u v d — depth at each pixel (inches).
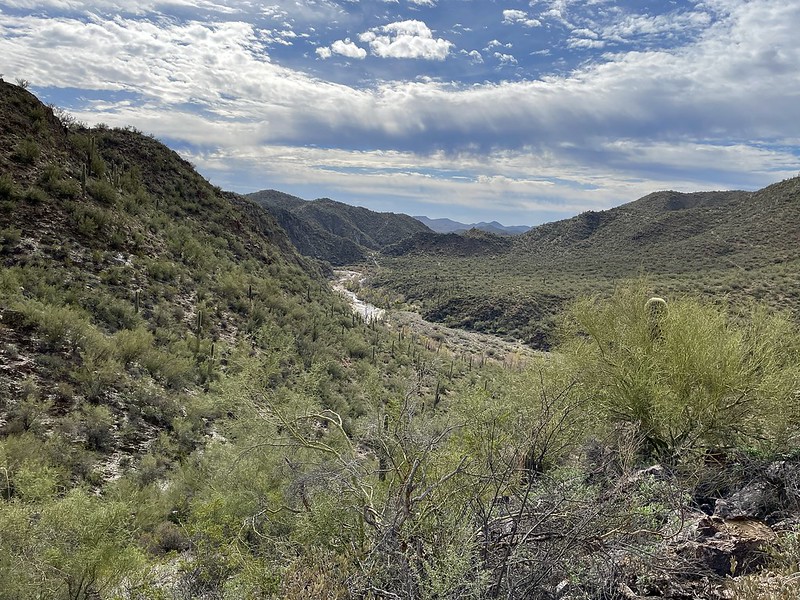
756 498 166.7
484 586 93.5
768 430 213.6
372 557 108.9
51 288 674.2
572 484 120.8
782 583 104.7
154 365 634.2
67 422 445.1
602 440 191.9
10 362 501.0
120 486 338.3
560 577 102.2
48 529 180.4
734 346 228.8
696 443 209.3
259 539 161.5
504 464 125.5
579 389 226.4
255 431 205.0
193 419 550.3
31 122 976.9
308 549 128.6
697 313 268.1
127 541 199.3
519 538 106.4
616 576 108.2
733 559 117.8
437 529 111.9
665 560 113.0
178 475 386.3
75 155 1051.9
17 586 161.2
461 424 155.0
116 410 517.7
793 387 212.2
